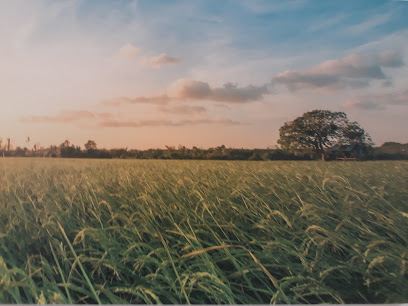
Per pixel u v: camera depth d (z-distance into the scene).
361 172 3.97
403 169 4.37
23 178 3.73
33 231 2.10
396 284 1.58
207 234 2.19
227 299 1.60
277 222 2.27
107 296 1.71
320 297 1.73
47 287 1.57
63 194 2.89
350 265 1.70
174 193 2.90
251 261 1.87
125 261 1.82
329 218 2.30
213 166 5.18
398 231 1.96
